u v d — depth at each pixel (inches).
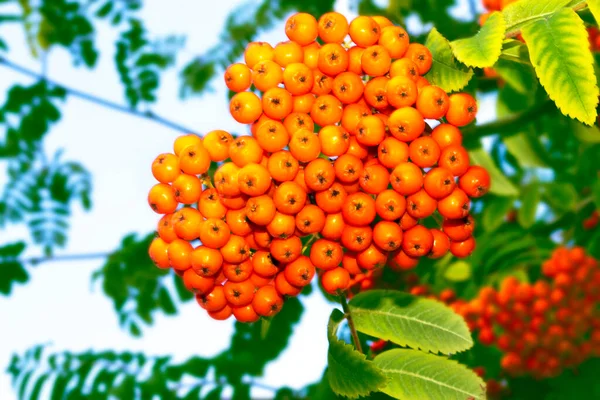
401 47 18.5
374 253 18.6
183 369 24.2
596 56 21.2
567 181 25.7
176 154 18.6
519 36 19.5
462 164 18.2
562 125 25.2
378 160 18.4
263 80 18.4
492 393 25.7
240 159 18.0
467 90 20.1
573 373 25.7
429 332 18.2
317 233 18.8
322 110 18.2
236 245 18.3
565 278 25.5
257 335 24.4
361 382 17.6
